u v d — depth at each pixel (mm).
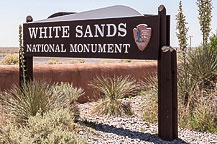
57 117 4320
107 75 9609
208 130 5742
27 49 7387
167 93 5102
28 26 7367
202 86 6793
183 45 6602
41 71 8273
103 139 4965
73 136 3699
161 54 5152
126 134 5395
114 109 7191
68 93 6566
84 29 6266
